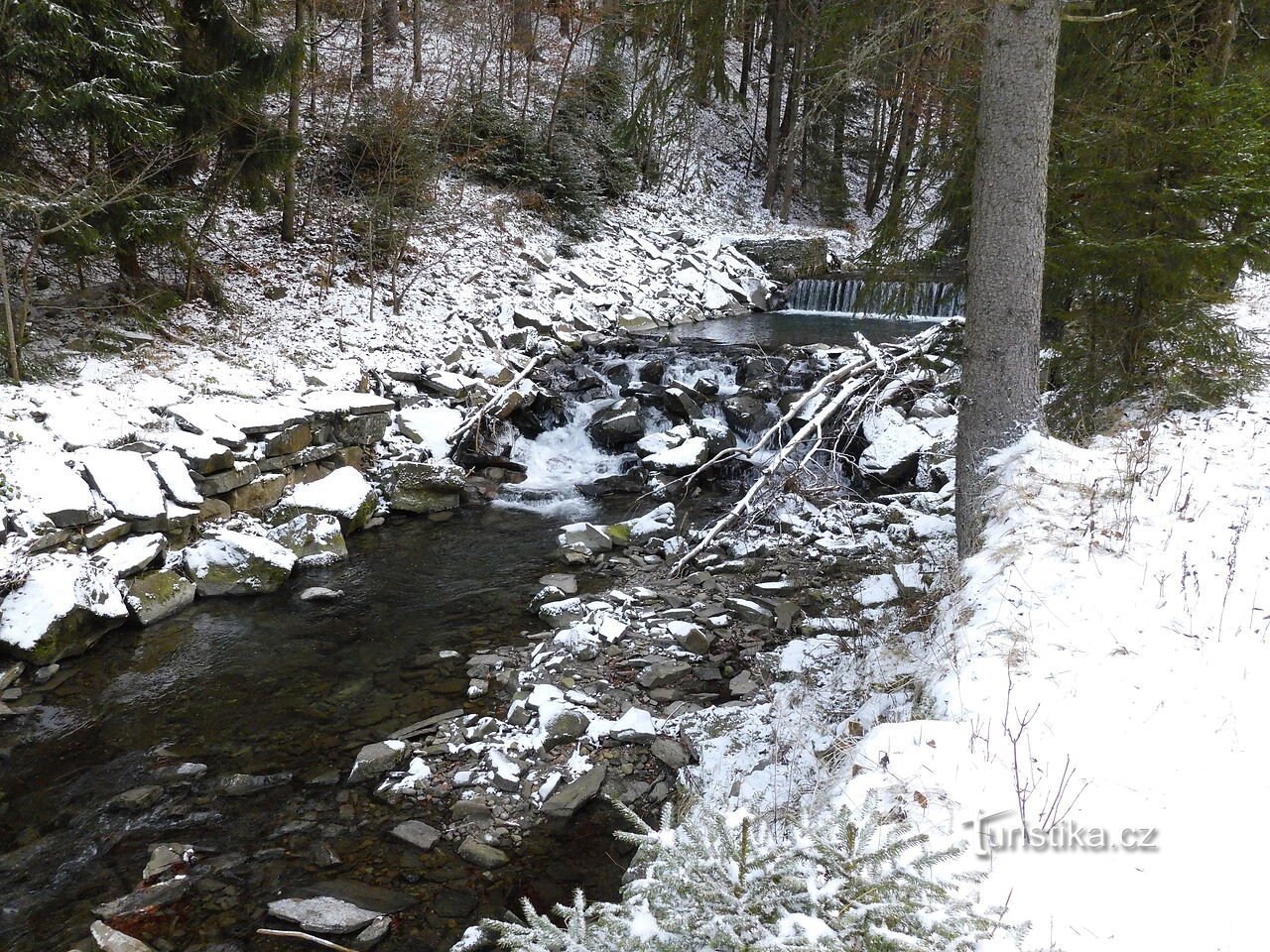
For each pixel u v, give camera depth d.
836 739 4.16
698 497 10.09
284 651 6.34
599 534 8.59
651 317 17.25
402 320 12.48
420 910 3.80
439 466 9.73
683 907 2.11
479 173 18.30
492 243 16.53
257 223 13.46
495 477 10.59
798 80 8.66
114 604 6.42
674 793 4.64
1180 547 4.30
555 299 15.75
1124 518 4.64
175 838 4.28
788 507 9.18
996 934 2.12
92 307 8.96
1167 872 2.36
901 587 6.55
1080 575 4.14
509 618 6.95
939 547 7.19
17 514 6.23
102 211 8.34
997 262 5.40
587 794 4.61
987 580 4.38
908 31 7.09
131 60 7.94
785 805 3.36
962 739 3.05
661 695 5.68
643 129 8.64
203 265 10.69
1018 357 5.46
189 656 6.21
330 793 4.67
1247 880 2.30
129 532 6.92
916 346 9.98
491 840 4.30
